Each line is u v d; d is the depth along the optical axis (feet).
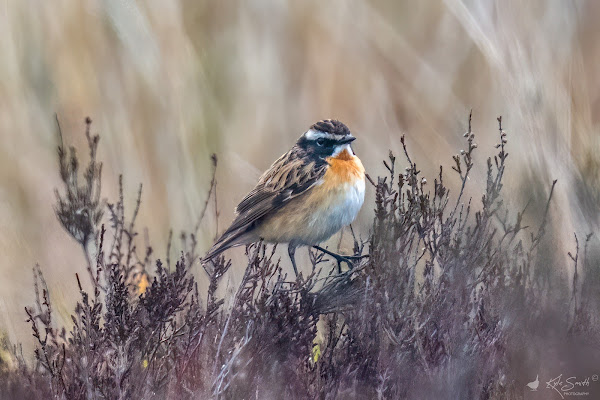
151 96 52.54
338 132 36.24
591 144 41.70
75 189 34.71
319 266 39.58
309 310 28.58
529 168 39.34
